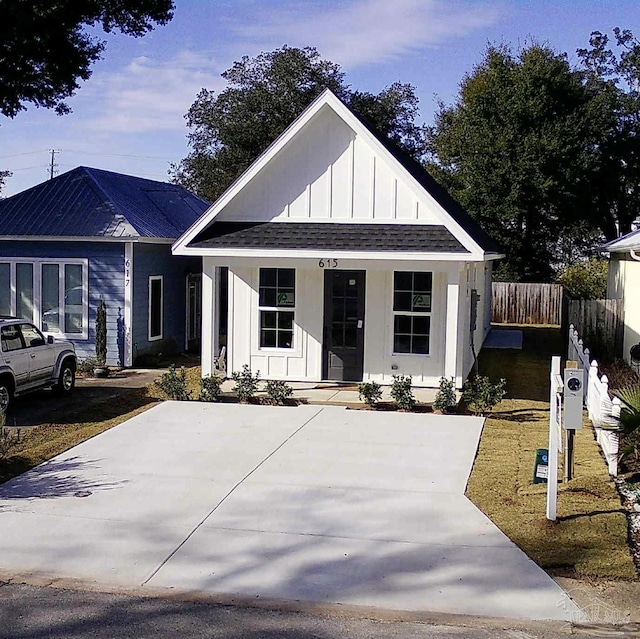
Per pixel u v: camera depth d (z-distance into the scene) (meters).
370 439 12.22
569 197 40.28
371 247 15.20
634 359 20.12
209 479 10.03
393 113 51.38
